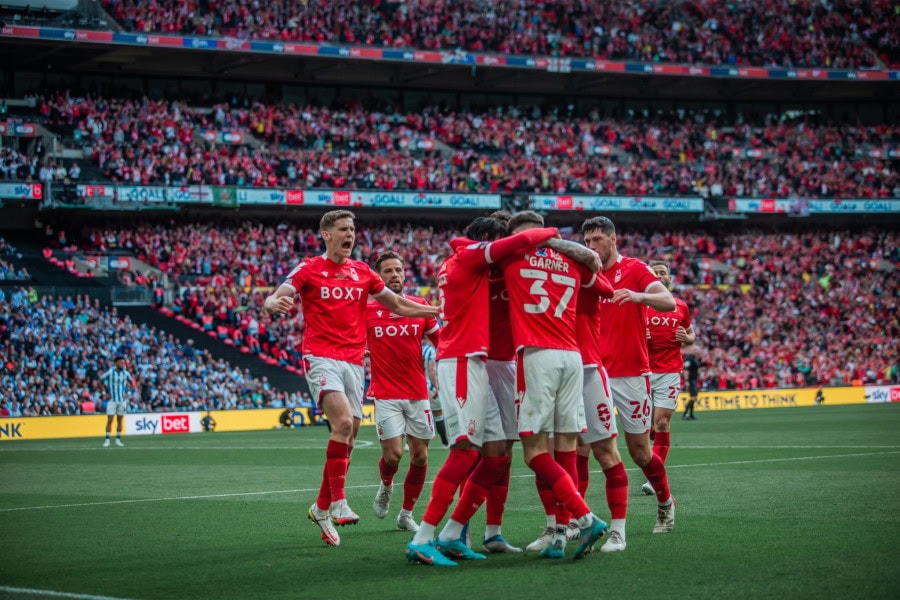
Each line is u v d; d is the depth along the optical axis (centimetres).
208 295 5044
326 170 5653
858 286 6228
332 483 1113
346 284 1164
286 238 5544
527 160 6125
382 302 1203
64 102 5434
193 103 5878
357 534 1213
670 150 6569
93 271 5050
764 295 6106
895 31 6881
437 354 1000
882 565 891
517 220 1021
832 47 6781
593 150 6425
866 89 6969
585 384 1041
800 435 2914
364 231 5759
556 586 835
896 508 1284
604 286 1034
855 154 6731
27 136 5194
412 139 6100
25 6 5169
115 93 5769
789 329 5962
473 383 969
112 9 5406
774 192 6412
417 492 1257
